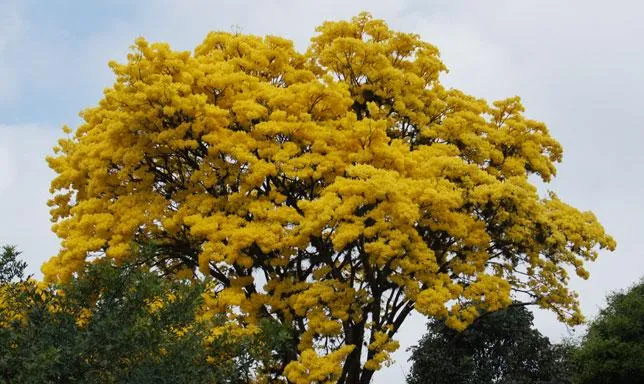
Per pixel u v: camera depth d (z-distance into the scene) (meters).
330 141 20.20
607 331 26.44
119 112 19.55
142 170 20.16
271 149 19.62
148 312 12.97
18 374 11.09
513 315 27.39
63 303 12.73
